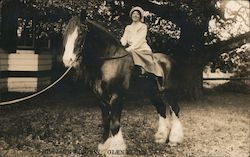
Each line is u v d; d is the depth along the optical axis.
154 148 5.73
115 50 5.19
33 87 9.45
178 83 6.09
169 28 9.40
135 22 5.80
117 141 5.21
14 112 7.39
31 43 9.49
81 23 4.79
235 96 10.30
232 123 7.27
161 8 8.85
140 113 7.46
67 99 8.57
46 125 6.51
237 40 9.58
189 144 6.00
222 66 11.02
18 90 9.32
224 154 5.59
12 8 8.55
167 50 9.54
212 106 8.55
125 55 5.27
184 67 9.12
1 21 8.56
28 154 5.22
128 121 6.96
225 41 9.59
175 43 9.48
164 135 6.05
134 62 5.36
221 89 11.05
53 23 8.20
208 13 9.00
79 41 4.73
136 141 5.98
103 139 5.44
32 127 6.39
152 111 7.66
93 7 7.30
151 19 9.16
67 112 7.43
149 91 5.89
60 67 9.93
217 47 9.55
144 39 5.73
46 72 9.99
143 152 5.52
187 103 8.84
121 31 7.98
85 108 7.82
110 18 8.25
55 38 9.61
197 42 9.47
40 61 9.64
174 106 6.03
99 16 7.98
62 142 5.77
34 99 8.60
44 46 9.95
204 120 7.27
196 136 6.40
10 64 9.26
